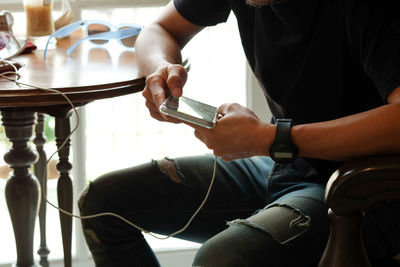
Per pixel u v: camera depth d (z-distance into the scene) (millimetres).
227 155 1078
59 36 1542
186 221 1325
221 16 1400
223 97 2061
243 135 1020
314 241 1054
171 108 1000
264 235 1037
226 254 1002
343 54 1105
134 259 1305
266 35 1189
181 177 1325
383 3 1005
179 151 2209
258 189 1333
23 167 1476
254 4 1099
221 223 1326
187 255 2055
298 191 1179
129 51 1556
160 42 1357
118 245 1304
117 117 2133
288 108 1216
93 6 1836
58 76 1269
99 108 2107
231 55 2025
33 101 1135
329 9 1091
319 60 1128
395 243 1069
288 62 1174
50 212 2268
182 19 1403
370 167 878
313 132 988
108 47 1598
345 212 903
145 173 1336
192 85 2043
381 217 1075
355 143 953
